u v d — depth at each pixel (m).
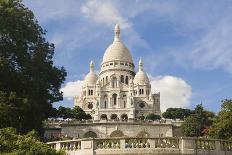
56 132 103.56
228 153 34.62
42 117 54.75
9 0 56.41
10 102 48.50
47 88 58.84
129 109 186.75
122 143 33.12
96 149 33.19
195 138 33.56
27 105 49.38
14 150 29.17
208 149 33.81
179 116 157.50
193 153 33.06
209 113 104.31
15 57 55.12
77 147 34.06
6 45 54.06
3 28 53.28
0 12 53.69
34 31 57.81
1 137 30.00
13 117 47.09
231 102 66.38
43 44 60.81
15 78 52.28
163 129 109.00
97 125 106.44
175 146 33.09
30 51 58.25
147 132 107.75
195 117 102.31
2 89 51.81
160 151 32.69
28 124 51.94
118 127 106.81
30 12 57.81
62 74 62.88
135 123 107.94
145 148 32.75
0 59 51.53
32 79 55.66
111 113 185.25
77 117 137.50
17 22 55.03
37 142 30.52
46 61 60.91
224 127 63.03
